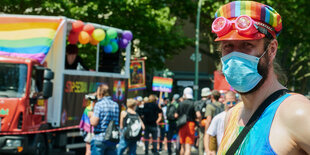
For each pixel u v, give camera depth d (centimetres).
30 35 953
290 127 137
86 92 1080
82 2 1736
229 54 163
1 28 962
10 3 1581
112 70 1228
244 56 161
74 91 1031
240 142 153
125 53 1261
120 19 1783
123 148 951
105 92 762
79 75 1048
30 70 927
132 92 2519
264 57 162
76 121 1052
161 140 1515
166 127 1534
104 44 1142
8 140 912
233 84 165
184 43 1977
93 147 747
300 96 146
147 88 3030
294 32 2156
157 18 1875
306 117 134
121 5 1769
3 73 930
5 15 961
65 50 994
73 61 1087
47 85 916
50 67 1006
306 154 137
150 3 1923
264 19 159
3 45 948
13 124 916
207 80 3647
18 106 918
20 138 914
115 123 757
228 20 162
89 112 855
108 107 748
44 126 985
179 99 1667
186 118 1115
